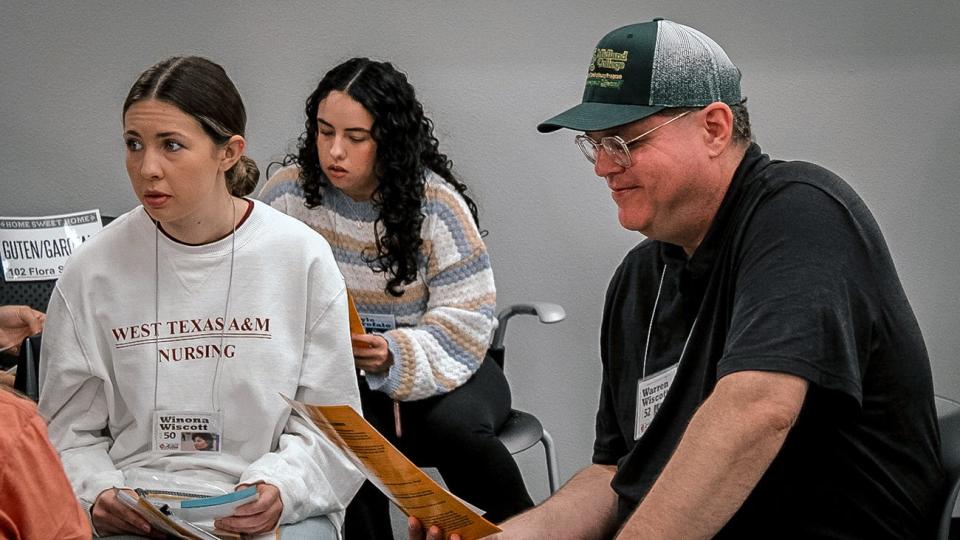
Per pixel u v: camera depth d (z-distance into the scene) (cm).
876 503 139
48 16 311
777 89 326
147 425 187
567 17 321
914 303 337
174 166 172
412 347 251
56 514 116
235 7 316
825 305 126
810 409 135
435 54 323
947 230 334
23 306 252
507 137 328
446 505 144
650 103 141
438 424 255
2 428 112
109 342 186
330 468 189
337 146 251
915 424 140
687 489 124
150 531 174
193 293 185
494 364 279
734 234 142
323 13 319
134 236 186
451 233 262
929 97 326
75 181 320
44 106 315
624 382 171
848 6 321
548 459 284
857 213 136
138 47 315
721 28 323
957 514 322
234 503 168
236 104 181
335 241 264
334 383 190
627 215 147
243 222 188
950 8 321
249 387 185
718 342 144
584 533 163
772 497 140
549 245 335
